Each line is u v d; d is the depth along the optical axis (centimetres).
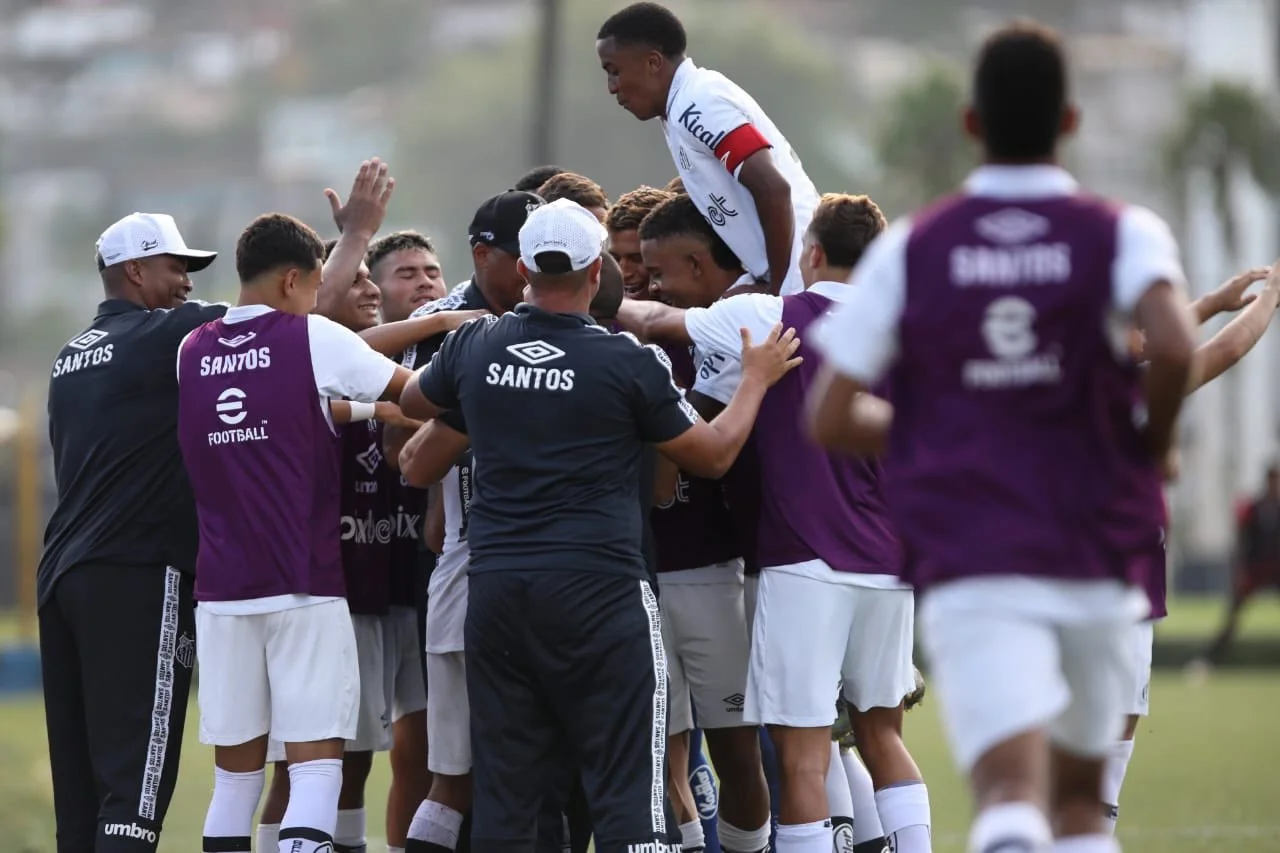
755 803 2286
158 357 2283
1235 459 19438
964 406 1449
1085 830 1560
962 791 3772
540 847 2138
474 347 2023
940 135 15712
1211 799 3559
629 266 2427
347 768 2503
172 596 2266
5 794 3641
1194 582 16100
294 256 2202
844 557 2056
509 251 2250
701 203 2303
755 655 2092
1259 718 5419
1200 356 1977
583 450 1970
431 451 2089
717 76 2278
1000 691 1423
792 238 2230
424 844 2233
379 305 2555
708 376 2200
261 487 2130
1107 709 1523
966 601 1440
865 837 2362
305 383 2138
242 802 2162
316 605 2136
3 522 12194
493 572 1983
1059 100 1477
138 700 2242
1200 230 19112
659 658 1989
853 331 1482
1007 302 1433
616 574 1970
